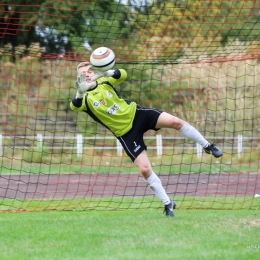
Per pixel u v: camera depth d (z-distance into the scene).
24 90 87.44
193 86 84.00
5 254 25.33
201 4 70.00
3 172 66.62
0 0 62.03
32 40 57.44
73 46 60.66
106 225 30.88
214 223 30.73
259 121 83.44
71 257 24.42
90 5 64.94
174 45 58.47
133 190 51.44
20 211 38.09
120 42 62.69
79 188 52.91
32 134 84.88
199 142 33.53
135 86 82.50
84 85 31.91
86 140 83.56
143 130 33.28
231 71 82.12
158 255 24.28
